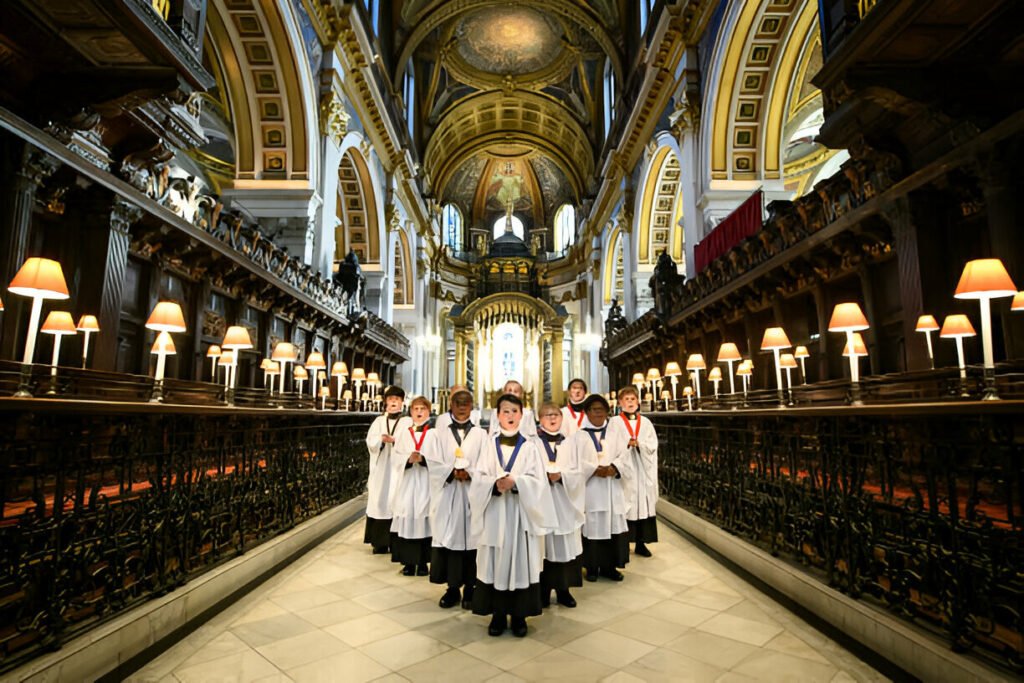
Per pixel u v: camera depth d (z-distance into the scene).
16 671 2.56
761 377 11.62
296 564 5.64
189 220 8.74
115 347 6.87
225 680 3.12
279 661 3.37
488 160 38.41
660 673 3.19
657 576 5.16
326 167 14.39
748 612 4.16
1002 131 5.05
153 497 3.78
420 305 30.19
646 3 19.58
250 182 13.48
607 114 27.47
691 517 6.83
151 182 7.79
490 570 3.85
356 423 9.66
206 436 4.66
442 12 23.62
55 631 2.86
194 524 4.21
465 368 35.31
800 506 4.43
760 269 10.02
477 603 3.87
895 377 4.52
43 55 5.36
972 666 2.61
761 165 13.97
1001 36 4.95
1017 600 2.61
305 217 13.44
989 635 2.67
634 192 22.77
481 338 35.69
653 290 17.42
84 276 6.57
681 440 7.97
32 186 5.70
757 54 13.02
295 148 13.56
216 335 10.70
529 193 39.94
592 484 5.09
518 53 28.98
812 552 4.41
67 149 5.93
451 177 38.62
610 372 25.47
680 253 22.53
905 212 6.38
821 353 9.08
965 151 5.45
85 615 3.27
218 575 4.30
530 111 33.03
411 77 27.47
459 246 39.59
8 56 5.33
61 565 2.98
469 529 4.43
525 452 3.90
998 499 4.09
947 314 6.16
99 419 3.76
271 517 5.80
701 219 14.47
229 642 3.66
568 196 38.06
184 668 3.27
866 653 3.34
